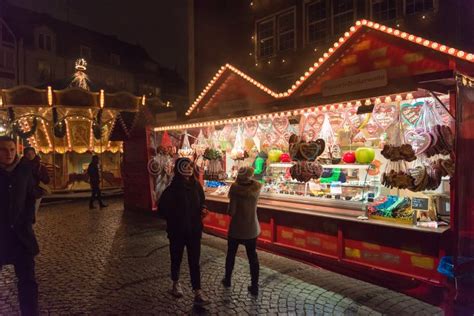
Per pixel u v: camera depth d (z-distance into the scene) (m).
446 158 4.58
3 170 3.59
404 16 7.50
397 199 5.19
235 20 11.67
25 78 29.11
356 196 5.92
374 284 4.98
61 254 6.54
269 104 6.14
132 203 11.34
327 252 5.63
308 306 4.31
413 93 4.55
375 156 6.02
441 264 3.82
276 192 7.17
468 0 6.47
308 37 9.68
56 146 15.25
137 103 11.66
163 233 8.17
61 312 4.18
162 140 10.37
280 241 6.38
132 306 4.33
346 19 8.83
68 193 15.74
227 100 8.76
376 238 4.99
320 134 6.32
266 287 4.90
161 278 5.26
